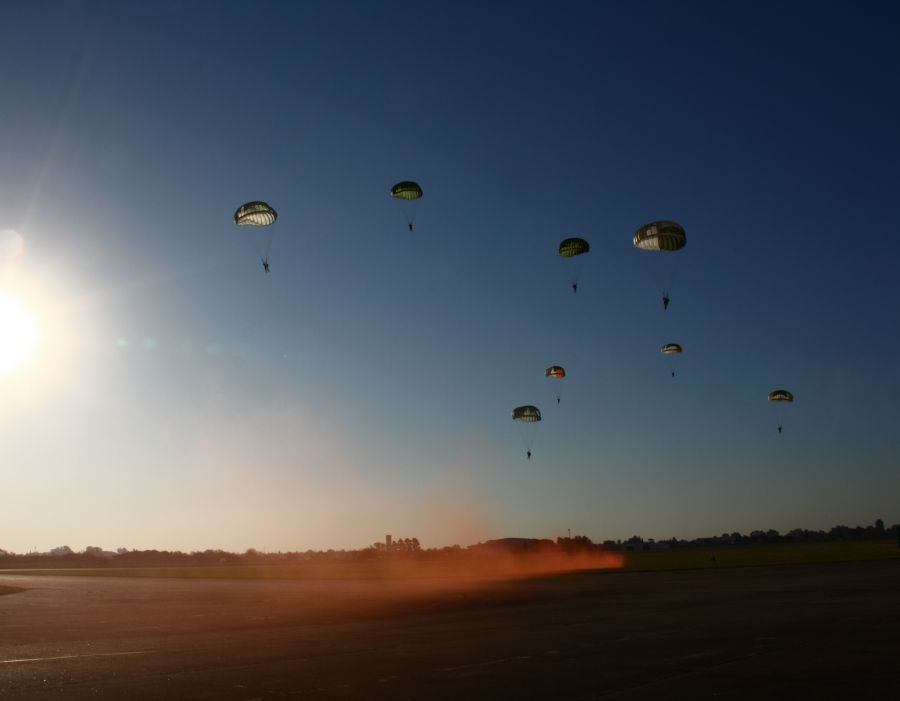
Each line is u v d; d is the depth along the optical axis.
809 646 20.06
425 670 17.67
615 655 19.41
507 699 14.05
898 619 26.05
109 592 63.47
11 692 15.79
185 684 16.44
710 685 15.03
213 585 76.19
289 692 15.28
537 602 40.53
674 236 47.88
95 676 17.77
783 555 118.81
